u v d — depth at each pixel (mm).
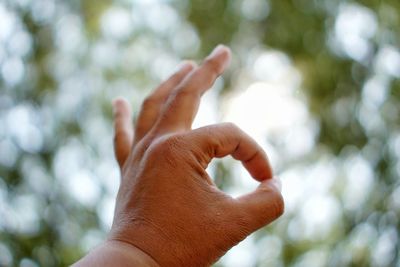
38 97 2596
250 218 575
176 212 561
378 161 2383
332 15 2498
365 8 2457
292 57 2506
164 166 581
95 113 2666
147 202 568
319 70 2484
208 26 2604
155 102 710
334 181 2426
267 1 2576
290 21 2537
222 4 2596
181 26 2650
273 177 627
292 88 2463
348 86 2461
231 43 2557
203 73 682
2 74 2553
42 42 2602
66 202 2525
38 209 2500
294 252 2400
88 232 2516
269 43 2535
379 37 2439
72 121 2623
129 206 577
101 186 2543
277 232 2426
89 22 2674
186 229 556
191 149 588
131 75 2711
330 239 2398
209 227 561
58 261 2459
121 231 560
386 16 2439
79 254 2484
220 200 574
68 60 2666
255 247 2410
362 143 2418
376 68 2436
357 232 2350
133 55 2721
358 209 2375
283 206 597
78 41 2680
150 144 629
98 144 2613
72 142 2600
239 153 623
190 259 552
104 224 2514
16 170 2510
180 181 574
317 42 2508
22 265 2402
